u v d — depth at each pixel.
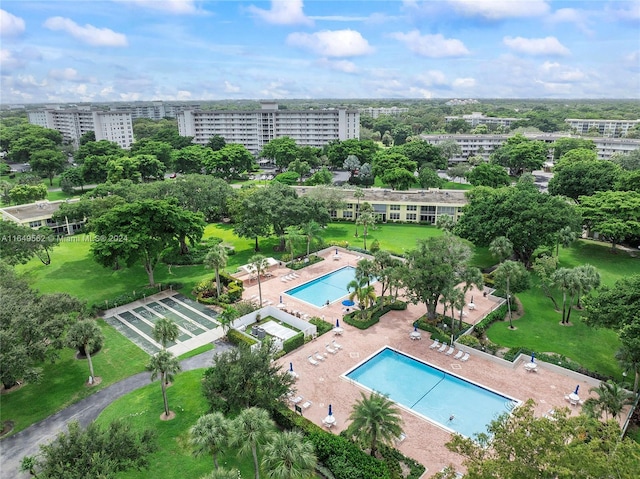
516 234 68.44
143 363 48.47
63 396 42.88
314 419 39.09
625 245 87.25
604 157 172.38
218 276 64.94
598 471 21.56
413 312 60.66
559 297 64.38
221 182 104.06
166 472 33.38
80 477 26.53
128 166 136.50
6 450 36.06
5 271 51.91
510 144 168.88
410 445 36.06
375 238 93.19
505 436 25.25
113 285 68.94
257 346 44.78
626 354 39.38
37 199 117.00
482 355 49.03
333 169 182.25
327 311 60.88
